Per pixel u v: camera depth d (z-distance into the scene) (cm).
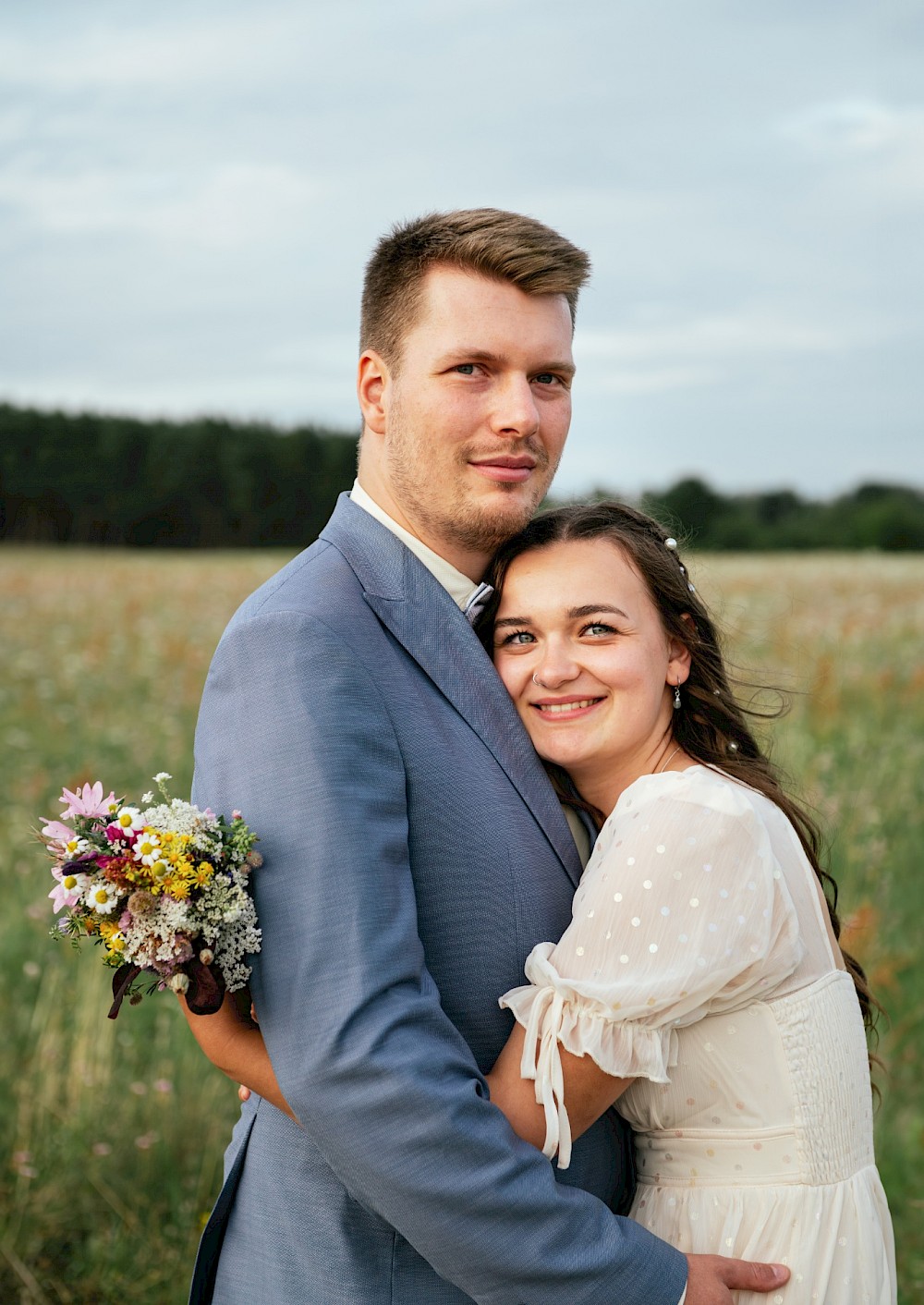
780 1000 188
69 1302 321
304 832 164
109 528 4522
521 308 195
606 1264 164
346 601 185
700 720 219
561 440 207
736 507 4912
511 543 211
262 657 175
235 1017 177
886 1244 197
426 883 179
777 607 1291
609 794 215
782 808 213
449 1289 177
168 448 4578
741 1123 188
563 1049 174
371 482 209
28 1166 343
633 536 210
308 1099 159
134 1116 372
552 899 189
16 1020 417
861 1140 196
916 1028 435
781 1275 181
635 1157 202
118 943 160
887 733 802
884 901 523
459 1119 157
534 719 204
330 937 160
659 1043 176
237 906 159
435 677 189
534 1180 162
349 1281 175
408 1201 157
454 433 194
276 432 4641
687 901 177
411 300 196
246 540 4588
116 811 169
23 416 4531
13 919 479
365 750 171
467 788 184
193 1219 342
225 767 175
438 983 179
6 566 2202
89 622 1334
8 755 769
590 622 201
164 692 946
